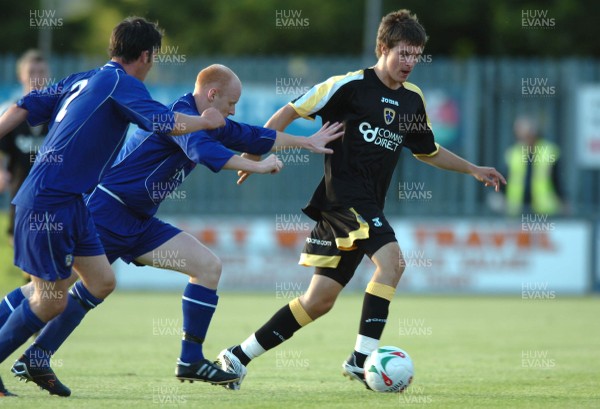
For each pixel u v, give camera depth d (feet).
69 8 375.25
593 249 197.16
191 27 364.79
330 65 208.44
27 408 62.54
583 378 82.99
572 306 174.29
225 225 199.52
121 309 159.12
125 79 65.82
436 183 209.97
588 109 212.64
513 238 197.26
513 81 211.82
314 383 78.59
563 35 323.16
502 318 149.89
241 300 179.01
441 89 211.41
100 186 72.69
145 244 74.02
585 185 213.87
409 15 76.13
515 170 208.23
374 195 76.33
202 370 71.87
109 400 66.80
